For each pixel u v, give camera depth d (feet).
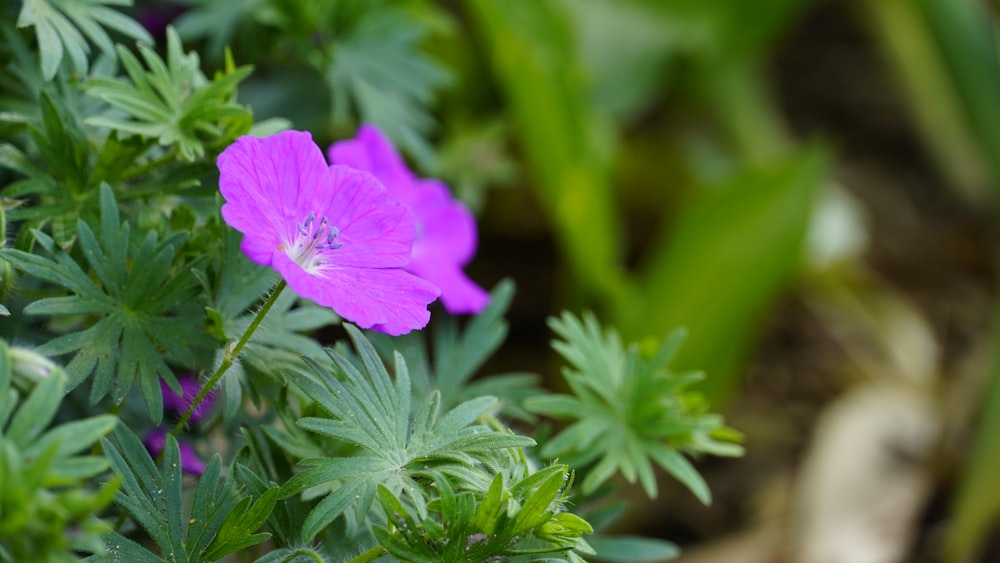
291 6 1.54
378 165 1.51
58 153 1.35
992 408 1.86
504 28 1.80
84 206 1.36
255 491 1.28
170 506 1.27
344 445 1.35
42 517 1.14
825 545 1.86
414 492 1.24
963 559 1.83
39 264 1.28
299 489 1.25
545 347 2.21
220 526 1.27
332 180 1.30
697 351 1.98
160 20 1.64
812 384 2.27
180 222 1.35
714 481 2.05
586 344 1.41
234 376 1.32
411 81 1.60
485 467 1.27
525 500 1.23
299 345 1.34
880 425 2.06
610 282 2.01
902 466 2.01
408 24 1.60
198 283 1.31
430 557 1.23
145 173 1.39
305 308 1.36
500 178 1.88
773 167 2.00
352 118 1.73
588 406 1.40
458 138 1.88
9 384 1.19
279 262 1.22
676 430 1.40
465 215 1.57
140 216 1.35
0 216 1.27
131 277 1.30
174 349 1.30
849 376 2.28
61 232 1.34
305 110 1.69
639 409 1.41
